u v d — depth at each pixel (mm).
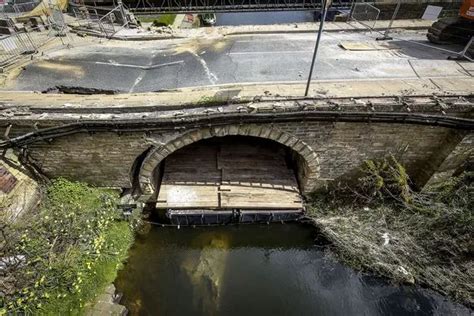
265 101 8742
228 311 8539
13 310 6922
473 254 9180
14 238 7961
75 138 8734
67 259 8016
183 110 8750
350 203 10828
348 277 9398
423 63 11836
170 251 9875
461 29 12812
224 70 11180
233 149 12219
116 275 8945
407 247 9531
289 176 11359
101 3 16781
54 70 10930
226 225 10680
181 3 17719
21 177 9023
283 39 13773
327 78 10750
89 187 10258
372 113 8578
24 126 8375
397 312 8648
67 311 7539
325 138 9328
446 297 8812
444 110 8758
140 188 10469
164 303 8531
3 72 10695
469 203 9820
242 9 17406
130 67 11320
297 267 9805
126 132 8609
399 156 10102
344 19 16000
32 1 14758
